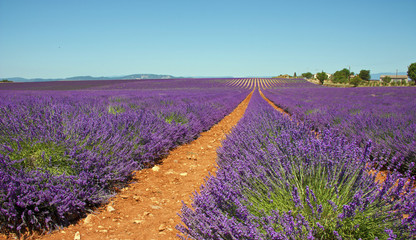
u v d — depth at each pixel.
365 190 1.83
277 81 100.31
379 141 4.21
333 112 8.23
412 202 1.48
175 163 4.49
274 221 1.58
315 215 1.61
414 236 1.40
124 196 3.06
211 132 7.95
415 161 3.38
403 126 4.89
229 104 15.91
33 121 3.33
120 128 4.31
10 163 2.39
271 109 7.55
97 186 2.89
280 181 1.96
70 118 3.92
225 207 1.78
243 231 1.50
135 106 8.60
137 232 2.35
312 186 1.92
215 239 1.58
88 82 68.44
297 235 1.49
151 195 3.15
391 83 68.12
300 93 31.73
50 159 2.66
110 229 2.38
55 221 2.38
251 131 3.88
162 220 2.57
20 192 2.28
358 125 5.46
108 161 3.20
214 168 4.25
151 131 4.63
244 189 1.98
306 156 2.18
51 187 2.39
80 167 2.82
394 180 1.67
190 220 1.78
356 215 1.62
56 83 62.62
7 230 2.18
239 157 2.90
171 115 6.52
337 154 2.10
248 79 111.75
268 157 2.39
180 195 3.17
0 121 2.92
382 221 1.55
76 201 2.47
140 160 4.06
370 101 15.34
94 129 3.48
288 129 3.58
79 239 2.19
